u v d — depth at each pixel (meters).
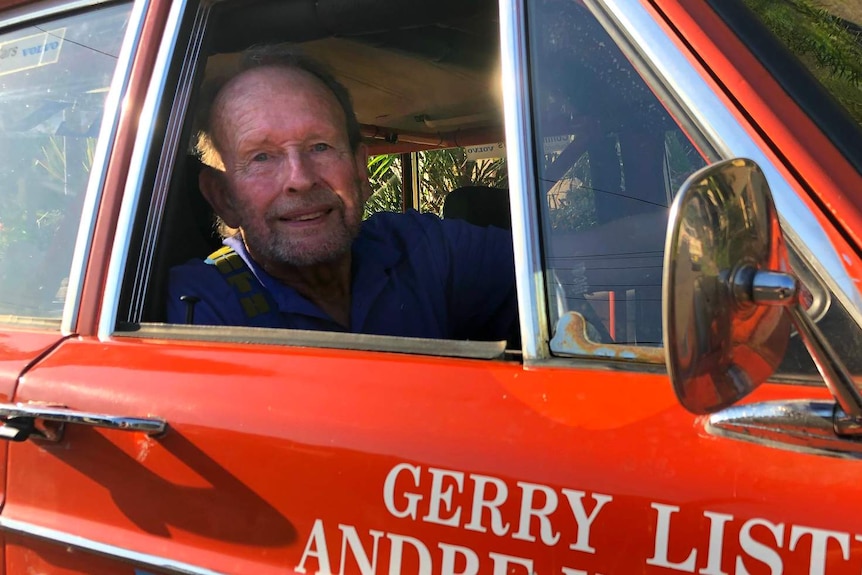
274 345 1.50
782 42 1.35
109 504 1.50
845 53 1.42
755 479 1.03
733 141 1.16
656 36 1.23
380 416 1.28
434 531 1.19
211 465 1.39
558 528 1.11
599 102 1.31
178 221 1.86
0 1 2.09
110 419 1.45
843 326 1.06
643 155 1.27
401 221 2.08
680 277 0.79
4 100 2.04
